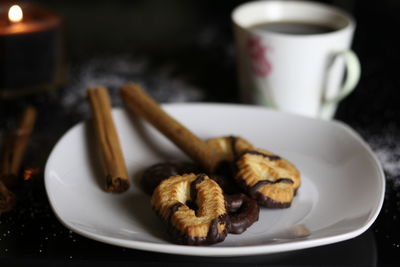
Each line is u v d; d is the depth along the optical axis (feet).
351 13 2.85
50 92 2.21
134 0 2.99
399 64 2.45
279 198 1.60
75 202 1.62
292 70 1.95
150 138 1.85
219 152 1.74
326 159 1.78
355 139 1.77
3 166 1.75
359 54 2.52
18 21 2.09
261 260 1.53
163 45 2.56
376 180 1.64
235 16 2.05
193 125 1.88
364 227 1.51
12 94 2.13
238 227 1.53
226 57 2.48
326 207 1.64
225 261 1.53
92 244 1.57
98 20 2.77
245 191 1.61
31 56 2.10
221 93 2.23
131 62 2.42
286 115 1.88
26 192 1.73
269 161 1.68
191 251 1.44
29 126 1.94
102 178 1.71
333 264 1.53
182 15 2.85
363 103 2.20
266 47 1.94
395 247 1.59
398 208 1.71
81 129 1.80
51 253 1.55
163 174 1.67
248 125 1.88
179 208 1.50
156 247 1.44
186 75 2.35
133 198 1.66
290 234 1.56
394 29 2.72
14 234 1.60
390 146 1.97
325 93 2.02
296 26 2.12
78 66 2.38
